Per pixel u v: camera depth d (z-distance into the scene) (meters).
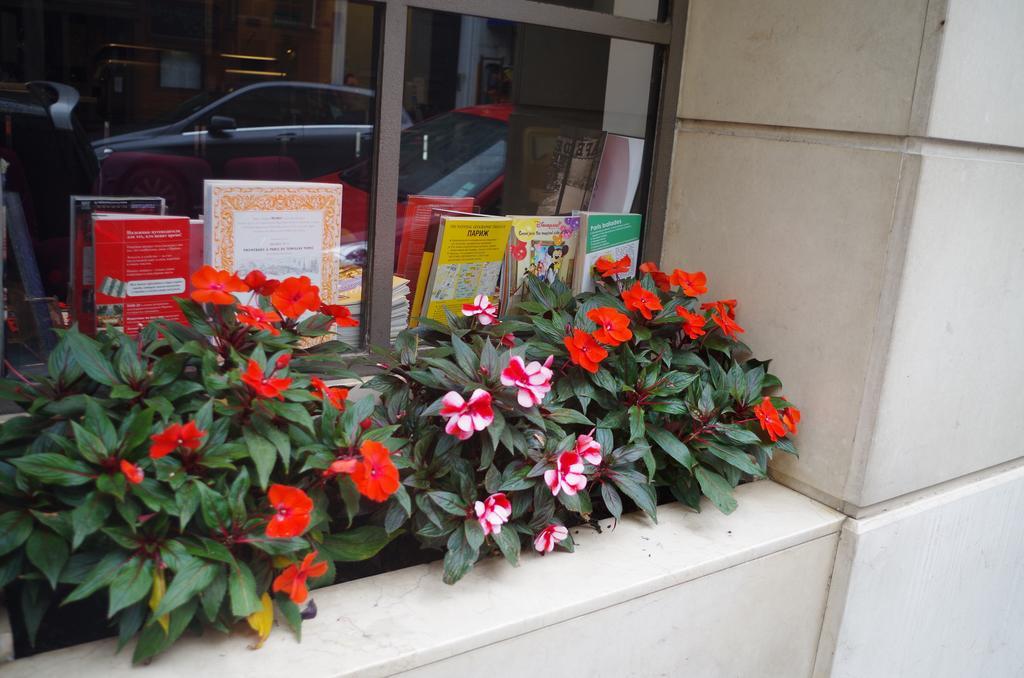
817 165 2.41
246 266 2.14
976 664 3.00
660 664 2.12
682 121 2.80
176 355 1.70
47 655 1.57
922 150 2.20
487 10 2.37
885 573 2.53
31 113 1.93
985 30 2.19
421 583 1.92
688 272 2.80
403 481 1.88
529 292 2.55
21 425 1.65
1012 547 2.95
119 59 2.00
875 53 2.25
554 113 2.60
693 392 2.28
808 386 2.49
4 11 1.87
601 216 2.72
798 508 2.45
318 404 1.90
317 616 1.77
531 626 1.83
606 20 2.57
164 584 1.54
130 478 1.45
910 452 2.47
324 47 2.20
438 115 2.39
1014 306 2.58
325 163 2.26
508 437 1.91
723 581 2.19
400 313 2.46
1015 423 2.77
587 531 2.22
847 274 2.36
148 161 2.06
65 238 1.99
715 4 2.64
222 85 2.12
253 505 1.66
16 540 1.48
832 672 2.52
